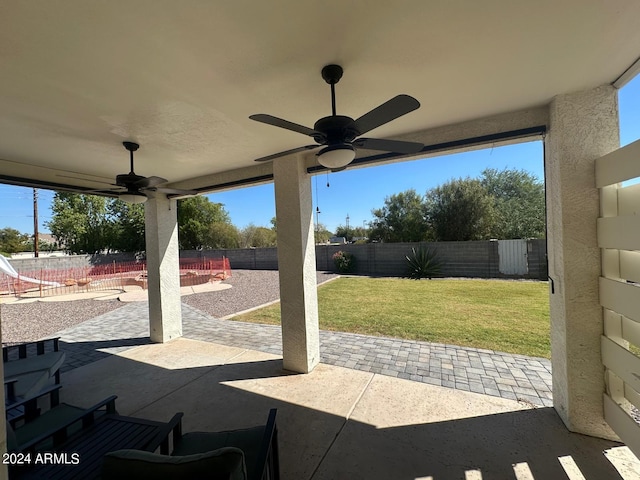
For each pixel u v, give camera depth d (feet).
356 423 7.95
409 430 7.59
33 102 6.75
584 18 4.59
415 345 13.50
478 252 34.01
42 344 10.41
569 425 7.36
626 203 6.24
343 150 5.89
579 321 7.18
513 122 8.21
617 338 6.70
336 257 42.11
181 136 9.14
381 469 6.36
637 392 5.81
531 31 4.88
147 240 15.78
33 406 7.72
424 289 27.25
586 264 7.09
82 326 19.13
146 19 4.32
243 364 12.17
